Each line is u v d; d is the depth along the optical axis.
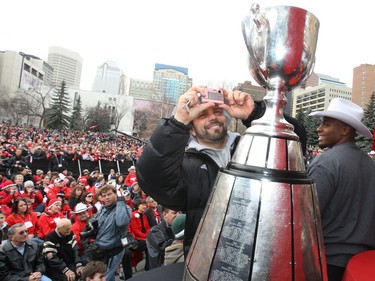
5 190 8.12
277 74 0.83
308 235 0.73
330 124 1.88
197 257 0.80
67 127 67.31
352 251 1.47
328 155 1.61
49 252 4.77
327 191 1.50
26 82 106.38
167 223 4.31
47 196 9.44
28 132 45.84
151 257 4.25
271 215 0.71
